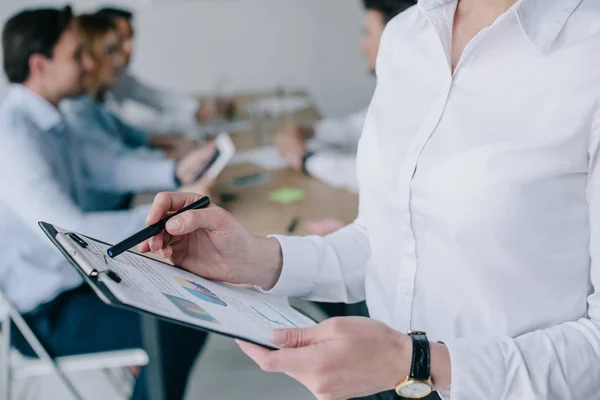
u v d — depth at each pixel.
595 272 0.83
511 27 0.87
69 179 2.54
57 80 2.39
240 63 5.60
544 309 0.89
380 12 2.73
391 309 1.07
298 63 5.60
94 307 2.18
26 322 2.14
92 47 2.91
